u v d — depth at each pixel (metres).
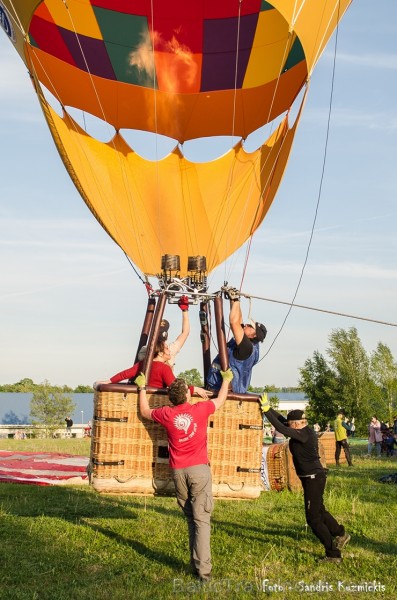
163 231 8.21
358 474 11.70
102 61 8.05
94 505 7.39
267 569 4.95
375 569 5.00
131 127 8.69
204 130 8.78
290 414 5.43
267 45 7.79
